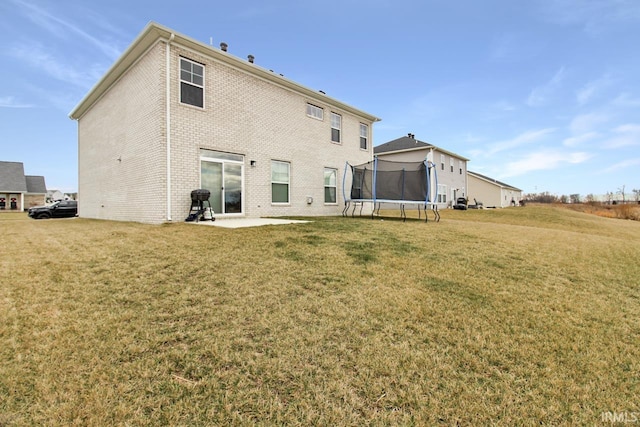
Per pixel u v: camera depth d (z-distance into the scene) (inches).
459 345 90.2
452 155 1079.6
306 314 105.0
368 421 61.3
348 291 126.3
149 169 332.5
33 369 72.6
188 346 84.2
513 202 1654.8
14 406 61.7
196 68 348.5
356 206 577.3
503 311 115.1
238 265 153.6
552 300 129.1
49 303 107.3
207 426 58.7
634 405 69.5
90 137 506.6
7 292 115.0
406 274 151.2
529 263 186.4
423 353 85.1
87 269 144.2
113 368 74.0
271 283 131.6
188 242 201.9
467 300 123.3
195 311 104.6
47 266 147.5
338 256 176.6
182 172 332.2
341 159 547.2
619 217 1026.7
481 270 165.2
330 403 65.7
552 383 75.7
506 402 68.2
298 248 190.9
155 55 325.4
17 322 93.5
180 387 68.7
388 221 392.8
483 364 81.5
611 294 141.8
